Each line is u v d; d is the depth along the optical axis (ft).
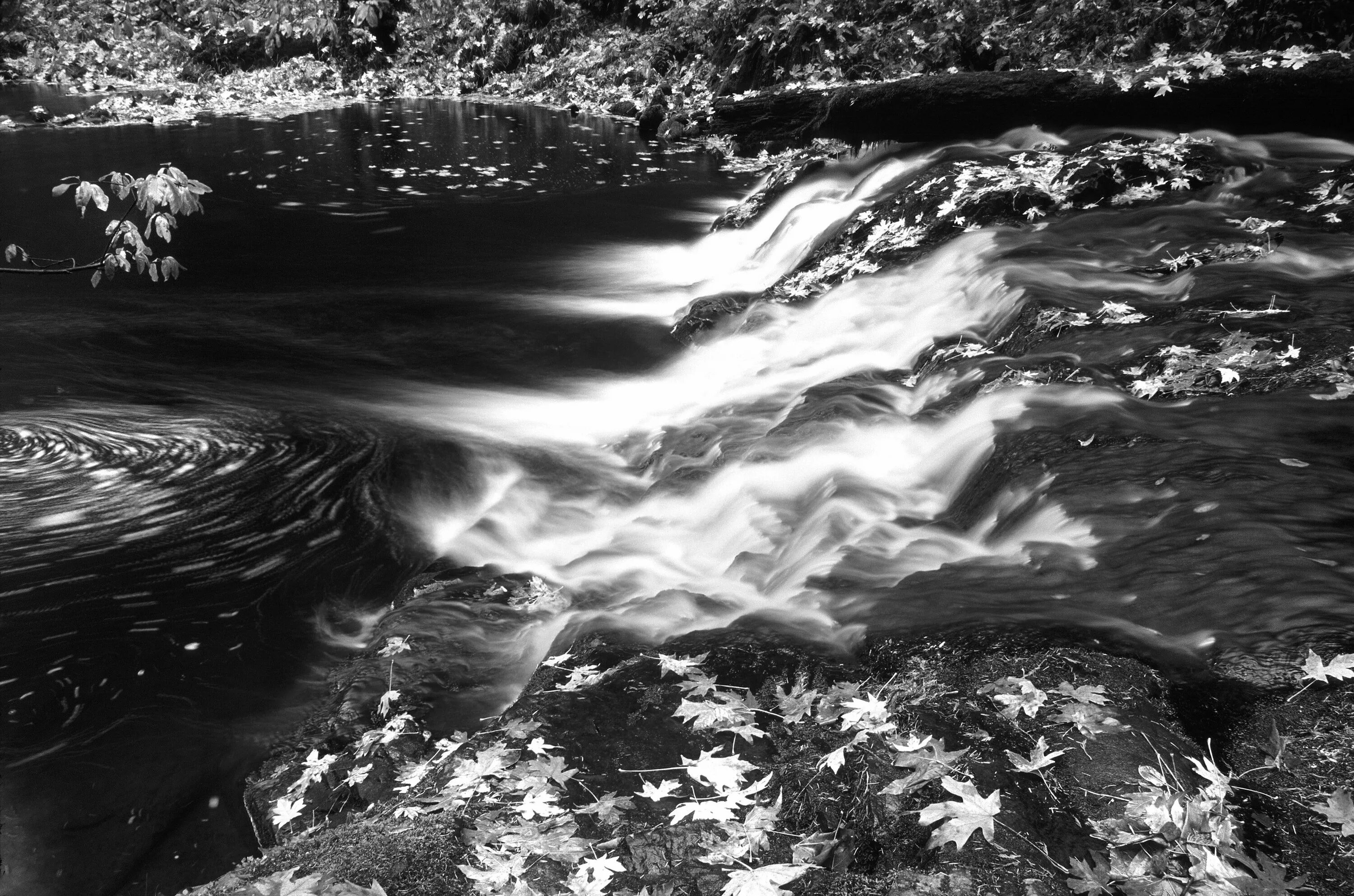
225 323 33.94
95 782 13.98
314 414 26.81
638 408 28.81
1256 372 19.30
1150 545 13.67
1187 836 8.40
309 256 41.98
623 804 9.81
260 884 9.29
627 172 58.65
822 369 28.02
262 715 15.44
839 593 14.26
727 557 19.33
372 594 18.99
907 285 31.42
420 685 15.17
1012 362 21.95
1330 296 22.57
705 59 75.66
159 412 26.58
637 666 12.18
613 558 19.45
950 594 13.21
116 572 19.10
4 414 26.14
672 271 41.70
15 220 46.47
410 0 94.63
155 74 89.76
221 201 50.47
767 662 12.10
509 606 17.40
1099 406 18.84
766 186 47.78
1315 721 9.82
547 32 89.56
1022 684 10.57
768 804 9.68
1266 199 31.09
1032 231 31.27
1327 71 37.86
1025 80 45.27
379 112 79.20
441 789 10.54
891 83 49.34
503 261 42.01
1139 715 10.05
